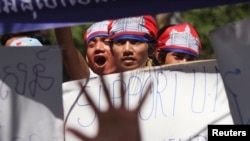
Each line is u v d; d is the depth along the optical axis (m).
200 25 14.43
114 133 5.89
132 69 6.33
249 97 5.26
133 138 5.88
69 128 5.96
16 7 5.04
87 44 6.96
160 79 5.85
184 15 14.47
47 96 5.57
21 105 5.59
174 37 6.68
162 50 6.70
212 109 5.79
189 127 5.80
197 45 6.75
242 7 14.98
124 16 4.93
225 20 14.66
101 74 6.87
